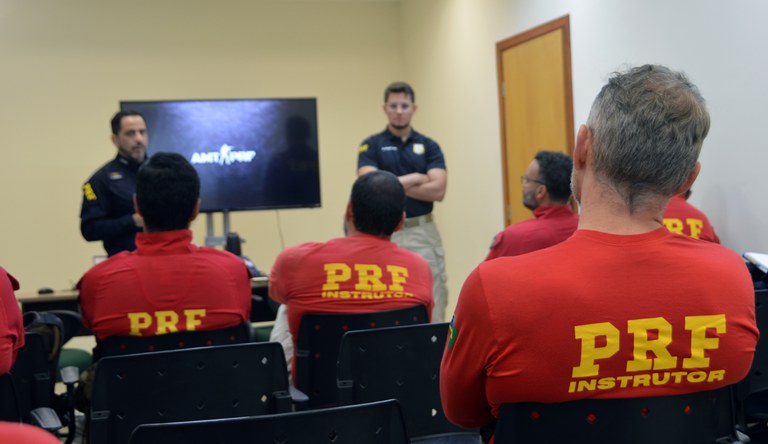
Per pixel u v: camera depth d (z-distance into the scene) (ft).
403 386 6.59
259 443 4.00
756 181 10.92
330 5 23.85
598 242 3.73
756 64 10.79
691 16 12.07
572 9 15.48
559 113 16.15
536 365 3.62
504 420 3.79
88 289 7.30
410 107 14.37
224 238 16.22
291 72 23.54
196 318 7.34
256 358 6.18
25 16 21.39
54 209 21.63
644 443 3.74
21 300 13.00
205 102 18.03
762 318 7.17
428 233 14.44
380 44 24.34
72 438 8.16
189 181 7.43
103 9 21.94
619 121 3.61
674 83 3.69
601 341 3.61
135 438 3.89
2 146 21.27
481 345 3.72
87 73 21.85
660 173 3.61
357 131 24.11
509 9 18.03
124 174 13.64
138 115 13.67
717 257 3.85
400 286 7.95
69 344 21.36
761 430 8.11
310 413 4.02
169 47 22.48
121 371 5.93
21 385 7.00
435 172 14.28
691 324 3.67
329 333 7.74
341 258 7.91
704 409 3.84
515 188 18.31
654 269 3.69
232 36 23.02
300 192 18.62
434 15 22.18
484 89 19.58
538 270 3.68
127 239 13.50
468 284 3.77
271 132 18.40
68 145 21.72
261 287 13.71
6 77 21.30
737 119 11.24
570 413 3.71
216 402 6.15
